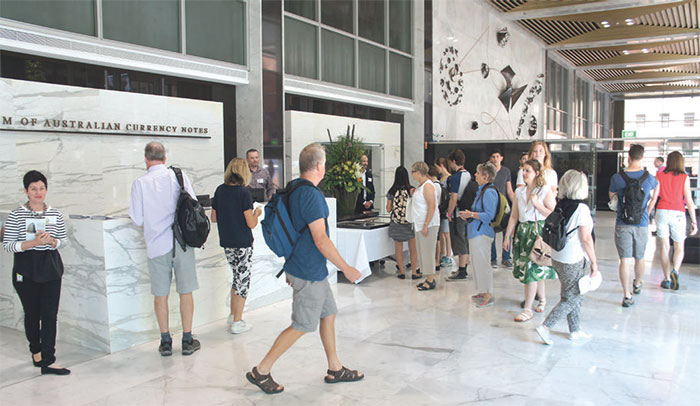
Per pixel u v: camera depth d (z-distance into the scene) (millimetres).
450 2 13477
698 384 3789
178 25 7340
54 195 6125
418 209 6609
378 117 11727
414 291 6688
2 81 5672
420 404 3512
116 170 6730
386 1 11664
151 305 4836
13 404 3533
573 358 4328
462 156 7387
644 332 4996
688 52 21453
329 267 6980
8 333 5129
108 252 4477
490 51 15852
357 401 3570
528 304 5434
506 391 3699
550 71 21984
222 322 5434
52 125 6059
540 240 5207
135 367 4199
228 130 8328
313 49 9664
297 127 9039
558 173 10461
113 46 6520
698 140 8914
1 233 4168
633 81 28547
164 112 7242
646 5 14438
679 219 6523
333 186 8141
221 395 3680
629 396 3598
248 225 4910
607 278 7375
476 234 5828
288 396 3656
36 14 5832
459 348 4590
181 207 4359
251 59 8188
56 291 4066
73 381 3920
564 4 15039
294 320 3646
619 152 20250
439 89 13094
